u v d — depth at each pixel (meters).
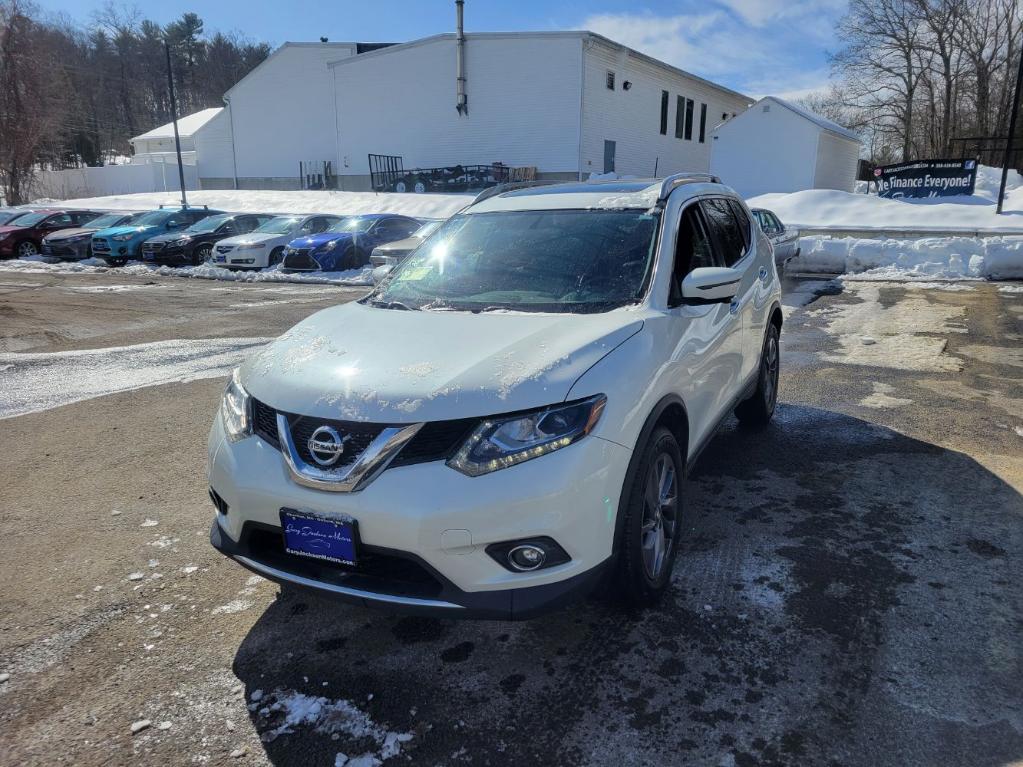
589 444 2.51
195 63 88.19
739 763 2.24
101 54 81.38
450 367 2.62
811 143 28.48
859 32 48.25
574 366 2.63
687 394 3.28
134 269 18.80
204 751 2.36
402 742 2.38
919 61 47.22
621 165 32.09
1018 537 3.58
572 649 2.84
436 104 31.27
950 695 2.49
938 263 13.61
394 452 2.43
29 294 13.81
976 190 29.28
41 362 8.11
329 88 37.00
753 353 4.65
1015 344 7.77
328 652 2.88
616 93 30.91
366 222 18.14
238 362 8.07
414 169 32.41
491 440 2.42
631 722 2.43
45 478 4.73
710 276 3.22
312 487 2.52
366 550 2.46
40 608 3.21
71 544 3.80
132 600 3.27
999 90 45.91
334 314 3.47
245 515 2.70
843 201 24.28
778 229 13.12
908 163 26.20
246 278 16.92
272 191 35.38
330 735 2.42
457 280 3.65
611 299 3.30
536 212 3.99
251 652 2.88
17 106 42.69
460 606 2.44
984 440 4.95
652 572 3.01
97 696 2.64
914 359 7.29
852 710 2.44
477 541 2.38
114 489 4.54
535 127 29.69
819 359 7.48
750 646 2.80
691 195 4.09
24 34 42.91
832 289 12.30
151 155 49.25
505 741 2.37
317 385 2.65
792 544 3.58
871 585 3.19
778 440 5.08
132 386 7.05
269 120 38.94
